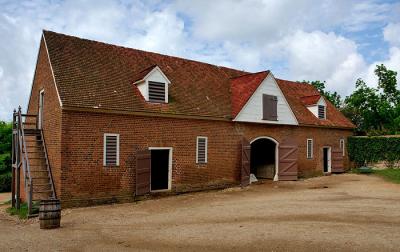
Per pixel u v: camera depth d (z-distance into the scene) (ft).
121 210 46.44
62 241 31.65
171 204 50.78
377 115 147.43
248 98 69.21
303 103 89.71
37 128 58.59
